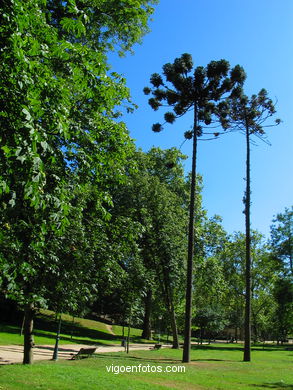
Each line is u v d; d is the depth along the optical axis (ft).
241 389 40.70
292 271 154.30
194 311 163.43
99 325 156.66
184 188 126.52
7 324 106.22
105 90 30.07
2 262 19.97
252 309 192.65
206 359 77.36
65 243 40.98
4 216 21.27
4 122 16.44
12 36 16.24
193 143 74.18
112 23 47.39
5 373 35.78
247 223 86.79
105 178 36.01
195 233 115.44
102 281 51.62
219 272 125.29
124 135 35.99
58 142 28.55
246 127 90.33
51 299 42.19
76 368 43.01
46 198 19.75
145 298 140.77
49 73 20.34
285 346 176.35
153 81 73.10
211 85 71.51
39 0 21.48
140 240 99.71
